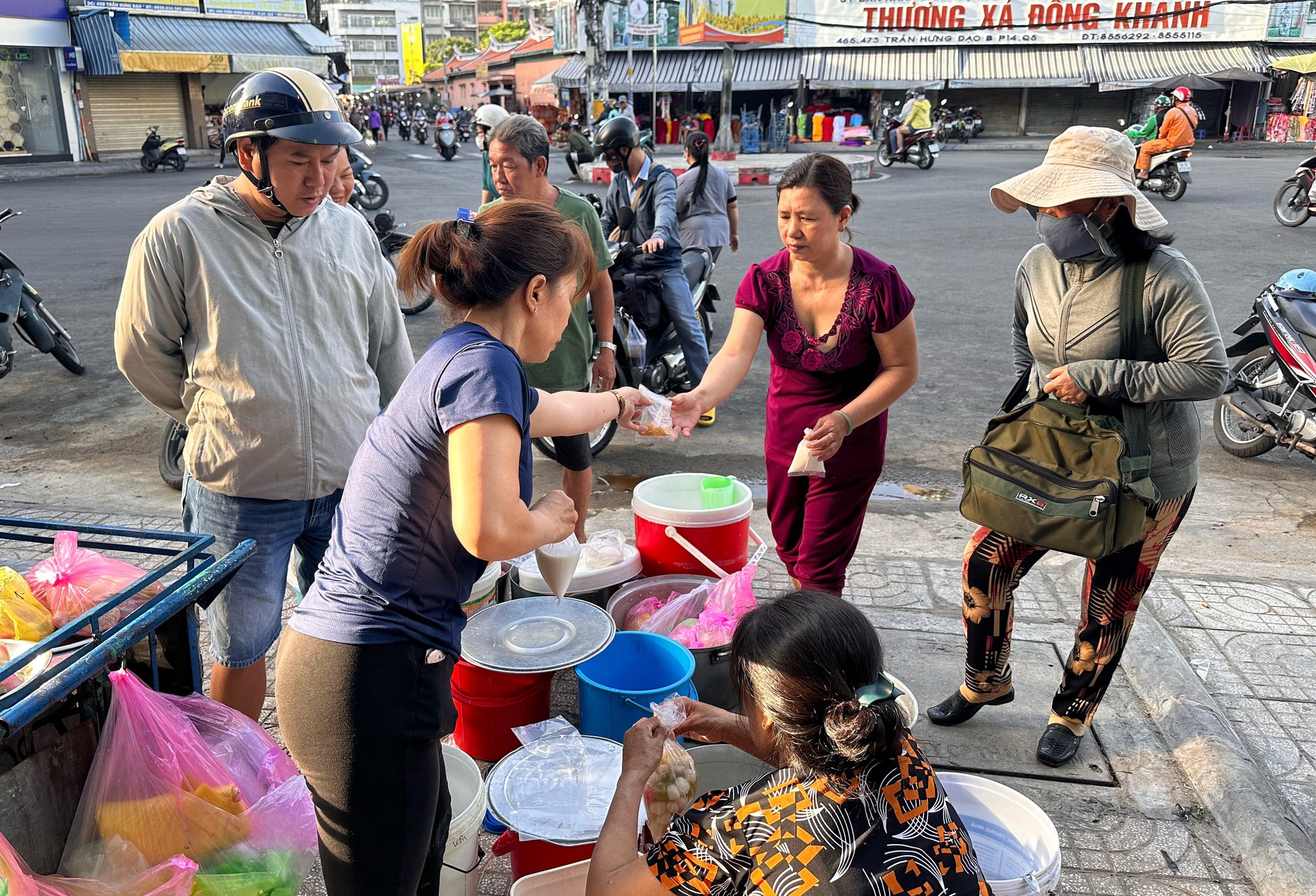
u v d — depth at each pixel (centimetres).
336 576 177
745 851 153
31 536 212
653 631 301
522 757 241
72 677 159
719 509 328
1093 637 283
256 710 265
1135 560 273
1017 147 3008
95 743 192
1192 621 378
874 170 2241
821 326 295
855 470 302
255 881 187
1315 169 1210
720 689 296
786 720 152
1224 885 249
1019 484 266
